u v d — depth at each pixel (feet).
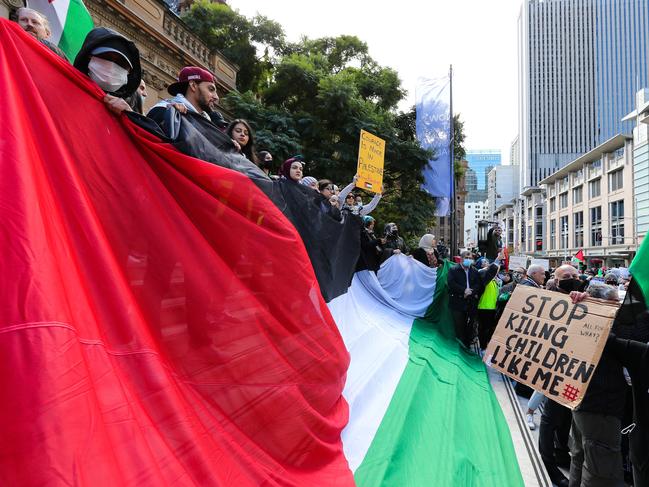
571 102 454.40
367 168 20.03
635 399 9.05
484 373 20.04
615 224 177.37
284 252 8.43
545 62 459.32
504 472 10.59
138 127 6.44
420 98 45.37
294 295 8.56
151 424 5.01
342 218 15.90
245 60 64.28
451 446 10.82
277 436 7.09
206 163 7.20
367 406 11.47
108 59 6.31
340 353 9.95
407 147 52.70
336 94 48.93
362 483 8.07
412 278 25.39
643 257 9.32
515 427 14.49
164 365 5.87
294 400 7.61
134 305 5.63
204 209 7.06
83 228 5.22
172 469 4.86
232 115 48.67
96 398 4.34
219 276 6.88
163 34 36.76
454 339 23.73
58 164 5.19
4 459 3.60
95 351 4.68
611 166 177.99
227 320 6.83
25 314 4.00
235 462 6.00
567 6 452.35
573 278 15.66
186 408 5.75
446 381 15.99
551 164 457.27
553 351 11.00
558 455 13.79
